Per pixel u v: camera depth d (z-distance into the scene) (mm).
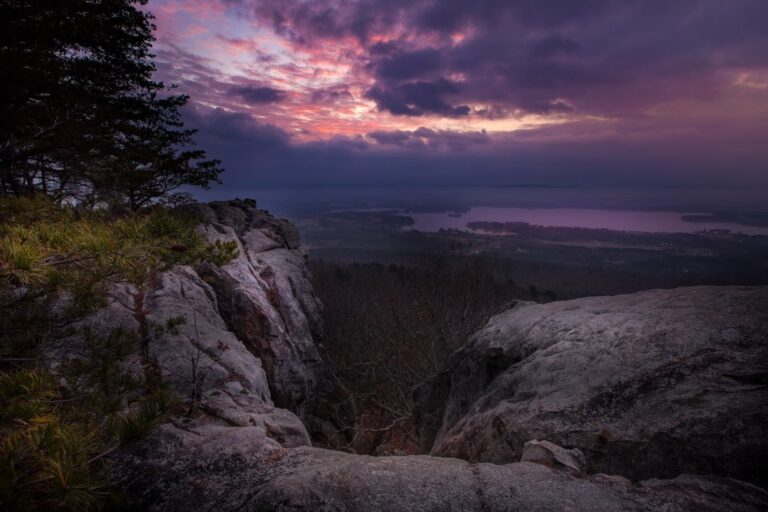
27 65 9977
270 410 4523
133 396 3879
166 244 4484
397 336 20719
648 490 2584
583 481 2695
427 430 8906
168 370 4434
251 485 2734
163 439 3275
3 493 1979
